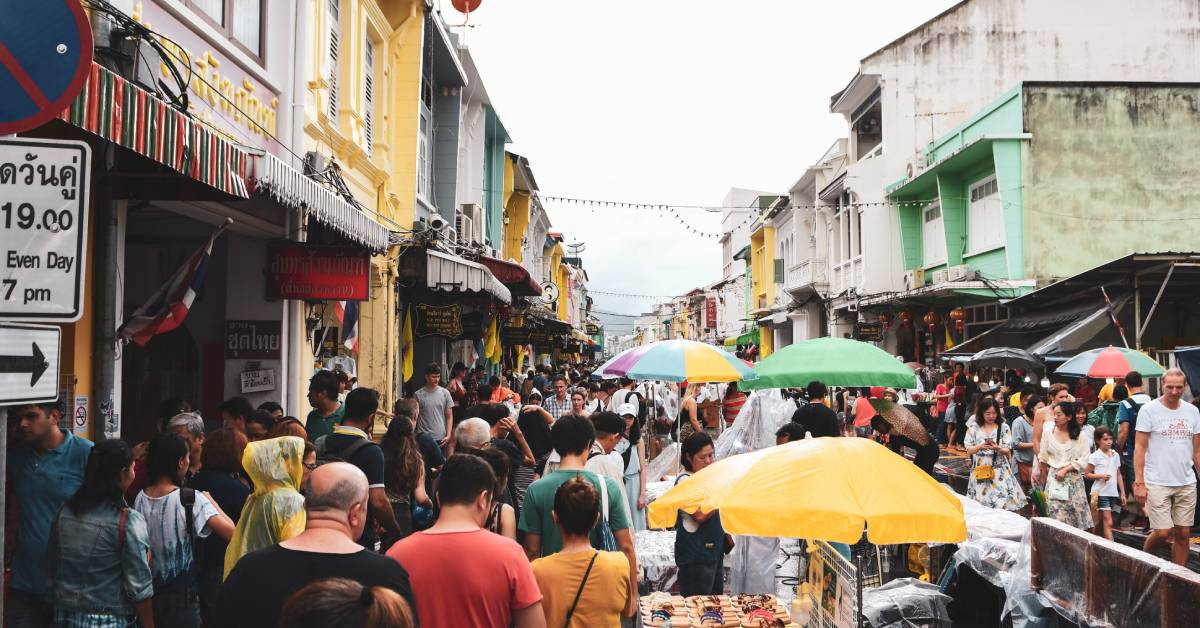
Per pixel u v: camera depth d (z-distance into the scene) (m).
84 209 3.36
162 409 6.88
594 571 3.99
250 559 3.05
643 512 8.55
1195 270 14.14
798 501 4.46
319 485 3.18
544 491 4.94
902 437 10.13
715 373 9.59
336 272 9.53
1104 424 12.30
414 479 6.48
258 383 9.60
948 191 23.42
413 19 14.29
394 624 1.92
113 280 6.29
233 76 8.16
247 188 6.15
